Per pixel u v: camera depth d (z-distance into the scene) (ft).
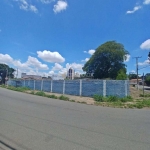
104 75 187.42
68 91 75.25
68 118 23.41
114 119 23.54
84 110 31.35
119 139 15.05
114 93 59.41
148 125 20.44
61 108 32.89
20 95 61.67
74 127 18.71
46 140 14.44
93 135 16.02
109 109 33.96
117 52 176.76
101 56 185.98
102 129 18.16
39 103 39.65
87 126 19.26
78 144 13.66
